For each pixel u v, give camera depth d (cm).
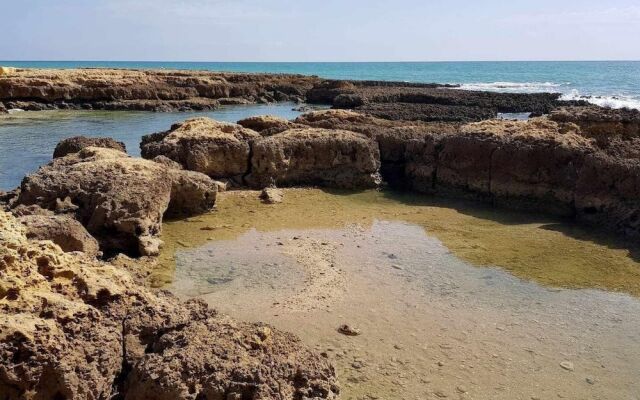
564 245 1583
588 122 2128
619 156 1839
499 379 909
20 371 598
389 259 1435
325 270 1338
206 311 801
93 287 746
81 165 1597
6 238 741
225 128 2283
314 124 2573
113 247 1428
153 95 5806
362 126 2527
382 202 2048
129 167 1588
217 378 639
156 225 1527
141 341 736
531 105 5041
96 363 658
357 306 1151
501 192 1991
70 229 1195
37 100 5184
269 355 695
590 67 17675
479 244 1575
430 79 11606
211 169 2117
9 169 2447
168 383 632
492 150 2014
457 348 1001
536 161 1925
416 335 1041
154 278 1259
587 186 1798
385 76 13075
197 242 1529
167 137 2205
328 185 2231
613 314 1164
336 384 723
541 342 1038
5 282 667
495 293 1248
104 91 5516
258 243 1528
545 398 864
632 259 1482
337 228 1695
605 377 930
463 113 4219
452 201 2077
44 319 648
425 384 884
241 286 1230
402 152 2338
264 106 6122
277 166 2161
